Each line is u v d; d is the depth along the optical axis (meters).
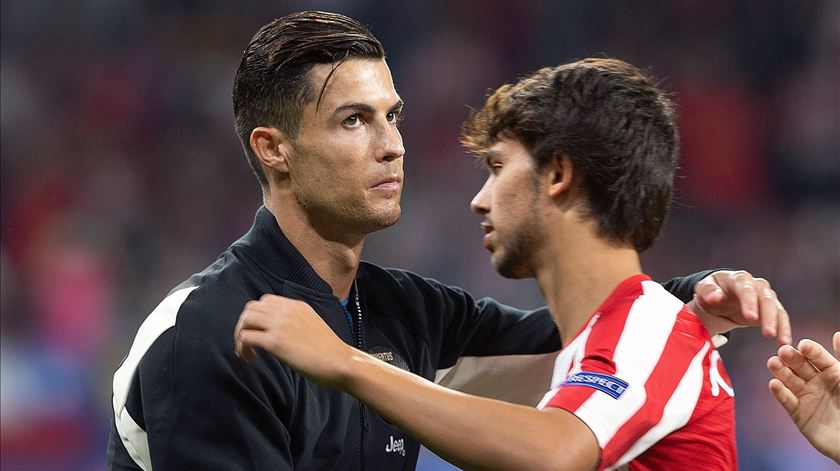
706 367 7.29
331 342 6.67
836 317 30.58
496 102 7.90
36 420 25.09
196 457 7.89
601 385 6.71
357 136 8.35
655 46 38.12
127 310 30.31
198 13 38.16
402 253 32.28
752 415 25.20
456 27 38.09
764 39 37.75
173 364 8.02
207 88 36.59
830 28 37.22
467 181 34.78
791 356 7.88
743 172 35.69
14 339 28.05
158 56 37.16
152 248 32.84
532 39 38.38
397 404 6.54
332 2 38.12
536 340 10.27
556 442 6.42
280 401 8.07
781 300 32.00
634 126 7.50
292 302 6.79
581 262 7.46
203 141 35.72
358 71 8.35
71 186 34.06
